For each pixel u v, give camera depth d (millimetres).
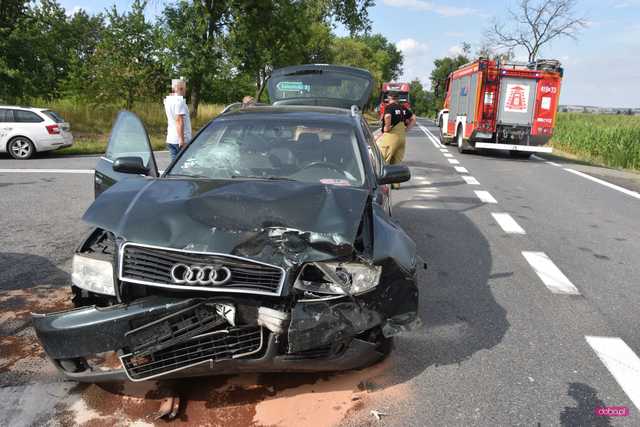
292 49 28438
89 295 3199
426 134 33062
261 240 2965
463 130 19891
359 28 36031
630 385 3576
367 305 3000
